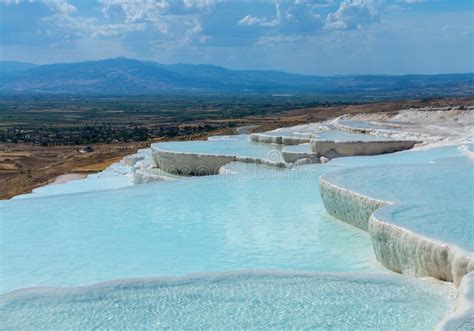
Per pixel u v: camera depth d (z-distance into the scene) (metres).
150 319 6.46
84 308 6.72
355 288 7.23
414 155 18.17
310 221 11.84
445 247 7.47
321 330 6.18
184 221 12.16
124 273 9.08
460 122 28.62
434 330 5.99
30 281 8.81
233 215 12.56
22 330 6.23
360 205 10.57
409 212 9.16
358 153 20.30
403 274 8.45
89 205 13.79
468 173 12.51
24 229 11.75
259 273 7.73
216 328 6.26
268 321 6.39
